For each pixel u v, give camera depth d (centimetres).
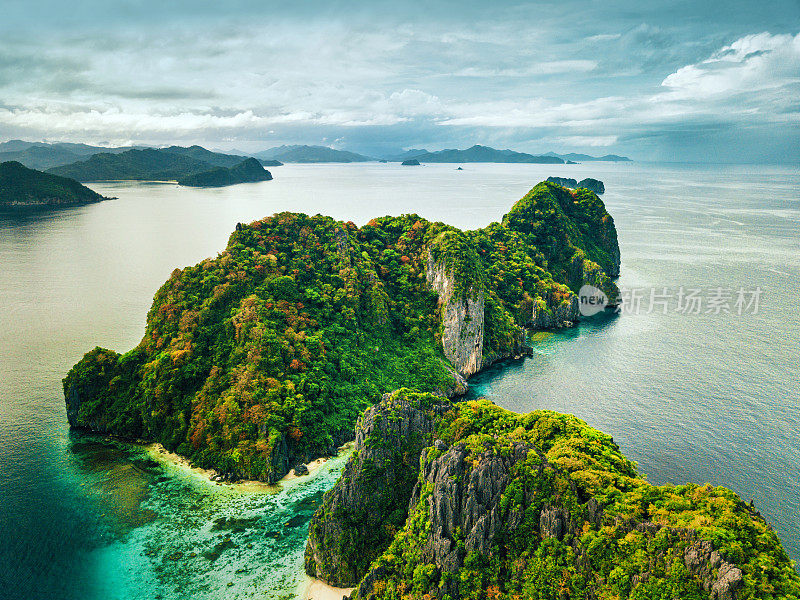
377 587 7925
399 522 9094
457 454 8244
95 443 12400
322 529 9094
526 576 7138
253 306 14150
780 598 5528
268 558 9088
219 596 8312
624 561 6531
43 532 9519
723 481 10438
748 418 12650
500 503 7662
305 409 12262
